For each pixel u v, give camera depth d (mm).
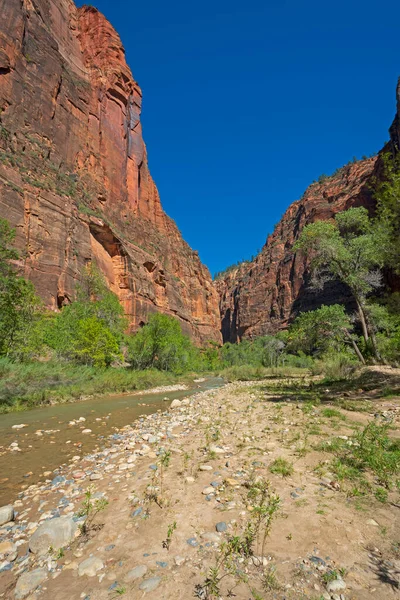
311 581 2553
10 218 39375
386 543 2949
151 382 29953
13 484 5879
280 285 143500
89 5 83812
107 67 77688
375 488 4043
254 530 3262
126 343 45281
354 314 23328
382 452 4785
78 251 50094
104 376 26312
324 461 4992
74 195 54250
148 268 78375
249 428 7715
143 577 2824
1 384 17219
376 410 8352
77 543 3594
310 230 21438
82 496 4996
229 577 2686
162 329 41250
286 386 17469
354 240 20594
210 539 3250
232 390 18828
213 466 5344
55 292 42906
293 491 4090
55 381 21656
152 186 101438
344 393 11844
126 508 4246
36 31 55844
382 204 14750
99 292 50688
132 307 63625
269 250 172750
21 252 39625
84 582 2883
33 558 3439
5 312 23312
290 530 3250
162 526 3637
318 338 21875
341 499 3811
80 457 7375
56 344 31078
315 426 7102
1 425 11625
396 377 13414
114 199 72438
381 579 2506
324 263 22328
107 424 11203
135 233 77625
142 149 91562
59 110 58094
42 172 48969
